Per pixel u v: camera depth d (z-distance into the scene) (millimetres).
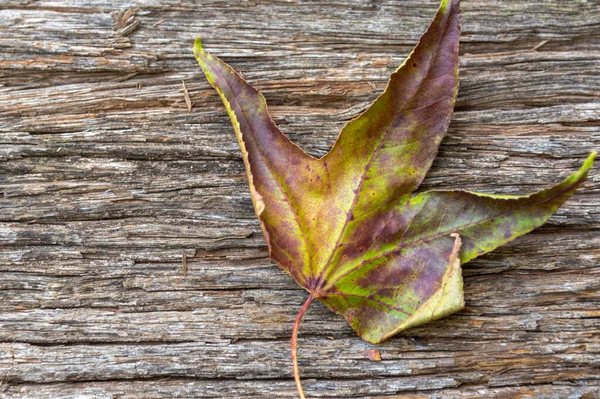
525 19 422
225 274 413
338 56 420
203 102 418
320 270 403
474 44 422
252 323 411
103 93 418
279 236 400
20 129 415
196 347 410
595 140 418
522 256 414
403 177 402
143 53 418
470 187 415
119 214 414
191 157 416
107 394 407
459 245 397
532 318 411
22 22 417
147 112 417
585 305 412
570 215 414
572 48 423
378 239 402
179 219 415
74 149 415
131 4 419
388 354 409
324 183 402
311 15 421
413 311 400
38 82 418
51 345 410
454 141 417
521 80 420
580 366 410
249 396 407
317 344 410
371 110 398
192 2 420
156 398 407
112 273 413
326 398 407
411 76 399
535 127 418
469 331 410
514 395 408
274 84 419
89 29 418
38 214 414
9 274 412
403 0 422
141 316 411
